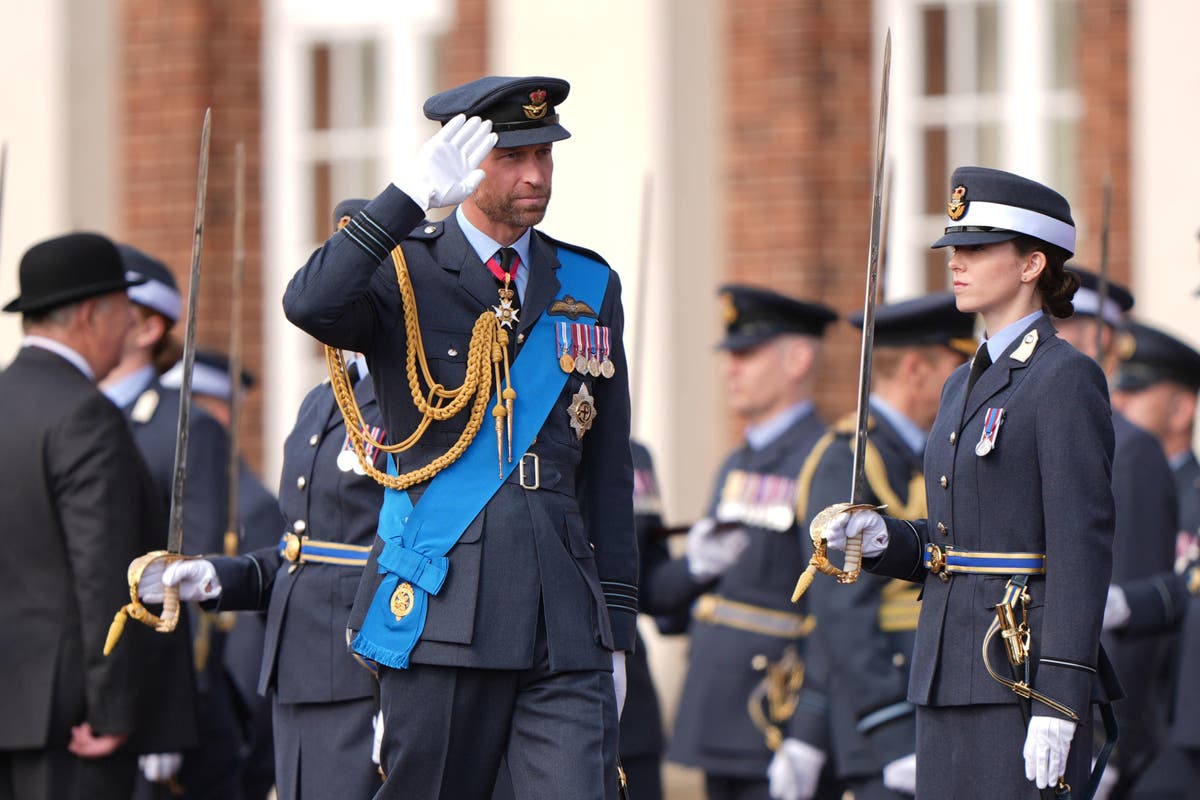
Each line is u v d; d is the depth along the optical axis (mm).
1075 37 36406
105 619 21172
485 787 17406
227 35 41594
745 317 26156
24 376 21906
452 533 17125
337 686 20000
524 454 17391
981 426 17781
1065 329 26078
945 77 37031
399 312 17500
